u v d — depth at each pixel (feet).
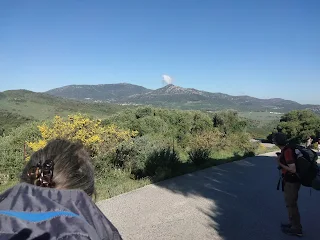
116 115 72.13
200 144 55.52
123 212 20.03
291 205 17.78
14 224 3.30
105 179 29.07
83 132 31.40
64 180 3.98
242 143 64.80
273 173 37.27
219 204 22.97
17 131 39.75
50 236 3.25
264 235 17.66
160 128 67.77
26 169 4.08
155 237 16.58
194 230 17.79
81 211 3.74
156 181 29.04
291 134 211.82
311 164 17.11
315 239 17.49
